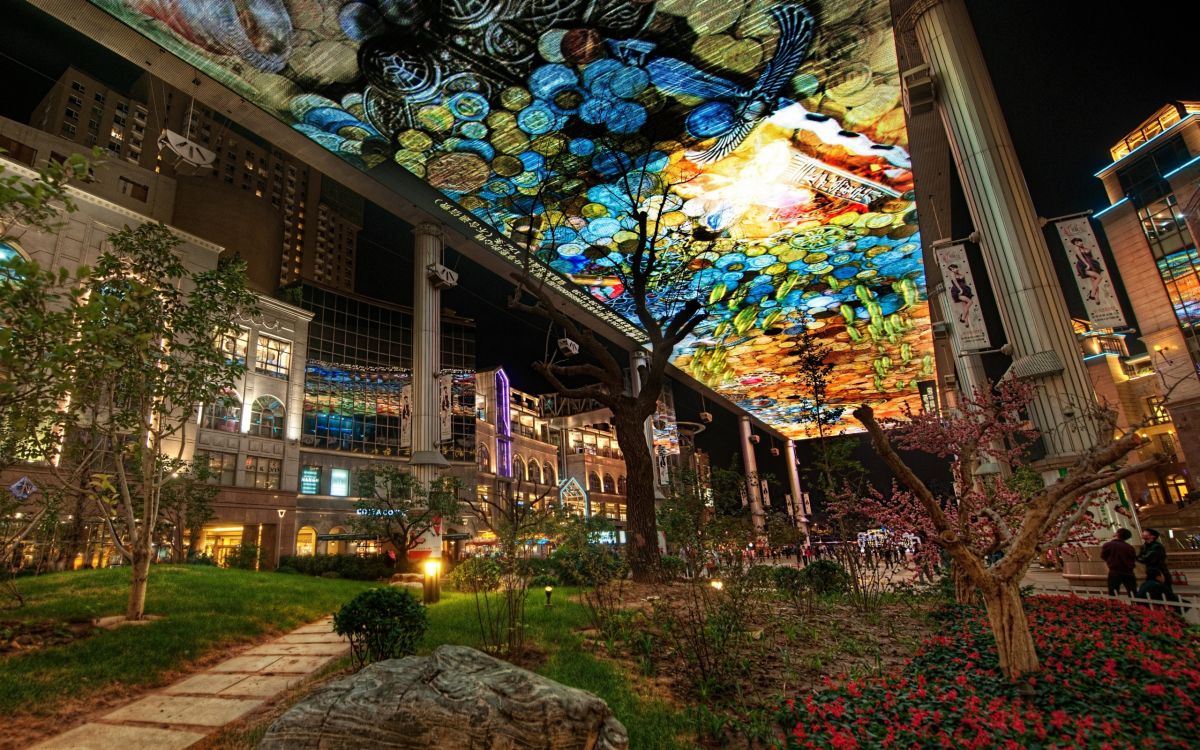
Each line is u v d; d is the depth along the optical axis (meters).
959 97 17.69
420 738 3.68
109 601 11.76
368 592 7.73
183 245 34.97
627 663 7.67
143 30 18.03
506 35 19.55
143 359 11.23
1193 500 37.12
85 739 5.64
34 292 6.25
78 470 11.03
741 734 5.41
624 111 23.66
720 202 29.95
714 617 8.14
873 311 42.06
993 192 16.61
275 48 19.09
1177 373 39.62
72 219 29.38
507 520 9.65
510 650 7.98
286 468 44.34
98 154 6.87
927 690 6.16
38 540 22.53
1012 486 13.42
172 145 17.55
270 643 10.10
